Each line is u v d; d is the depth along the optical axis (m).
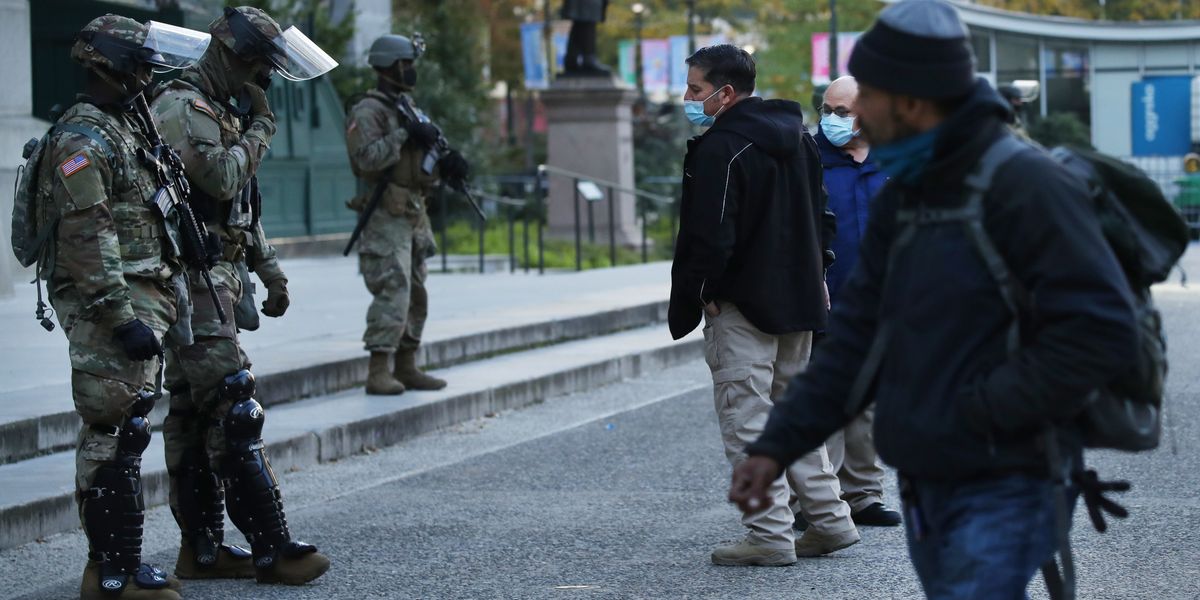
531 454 20.03
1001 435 7.07
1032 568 7.13
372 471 19.11
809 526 14.33
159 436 18.92
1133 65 89.94
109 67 11.89
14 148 30.83
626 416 23.16
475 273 42.59
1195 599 12.37
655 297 34.38
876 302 7.70
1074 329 6.74
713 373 13.69
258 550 13.40
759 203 13.20
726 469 18.66
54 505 15.43
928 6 7.16
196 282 13.01
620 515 16.19
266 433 19.20
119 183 11.98
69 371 21.73
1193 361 27.56
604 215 52.72
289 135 45.41
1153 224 7.29
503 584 13.40
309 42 13.45
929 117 7.17
